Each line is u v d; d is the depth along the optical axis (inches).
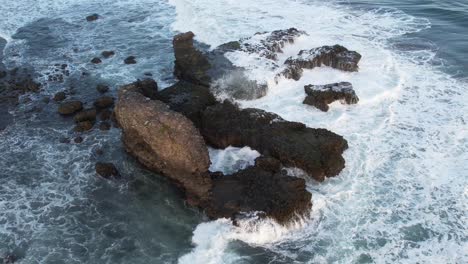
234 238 856.3
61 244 869.8
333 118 1125.1
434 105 1172.5
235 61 1298.0
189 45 1328.7
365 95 1189.7
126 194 975.0
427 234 860.6
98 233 890.7
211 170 1001.5
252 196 896.3
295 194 885.2
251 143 1040.8
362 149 1041.5
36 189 995.9
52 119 1202.0
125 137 1053.8
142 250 850.8
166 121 944.3
